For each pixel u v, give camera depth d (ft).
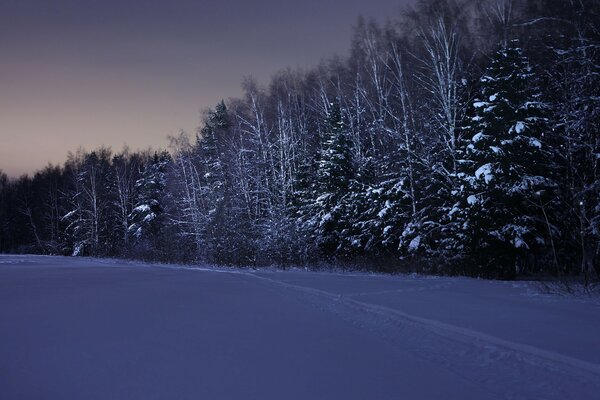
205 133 157.28
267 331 27.35
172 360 21.29
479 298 37.60
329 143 111.75
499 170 67.51
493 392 16.97
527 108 68.33
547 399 16.24
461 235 71.41
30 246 270.87
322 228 108.99
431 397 16.56
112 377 18.94
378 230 94.73
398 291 43.70
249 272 76.43
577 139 58.13
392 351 22.65
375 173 105.09
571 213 63.05
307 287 48.49
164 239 134.21
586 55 57.62
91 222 219.61
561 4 65.62
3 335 26.40
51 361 21.17
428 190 85.97
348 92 123.44
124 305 37.24
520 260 72.02
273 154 128.57
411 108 92.94
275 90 143.95
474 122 73.77
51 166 317.63
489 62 89.86
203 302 38.93
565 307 32.53
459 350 22.53
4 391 17.49
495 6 92.94
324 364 20.58
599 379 17.94
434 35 88.12
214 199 127.24
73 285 52.70
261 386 17.78
